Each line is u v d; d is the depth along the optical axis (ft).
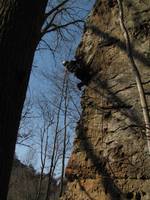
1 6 10.26
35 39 10.49
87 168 17.72
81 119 18.92
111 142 17.34
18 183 90.79
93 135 18.12
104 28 19.70
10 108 9.47
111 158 17.06
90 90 19.10
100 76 18.93
